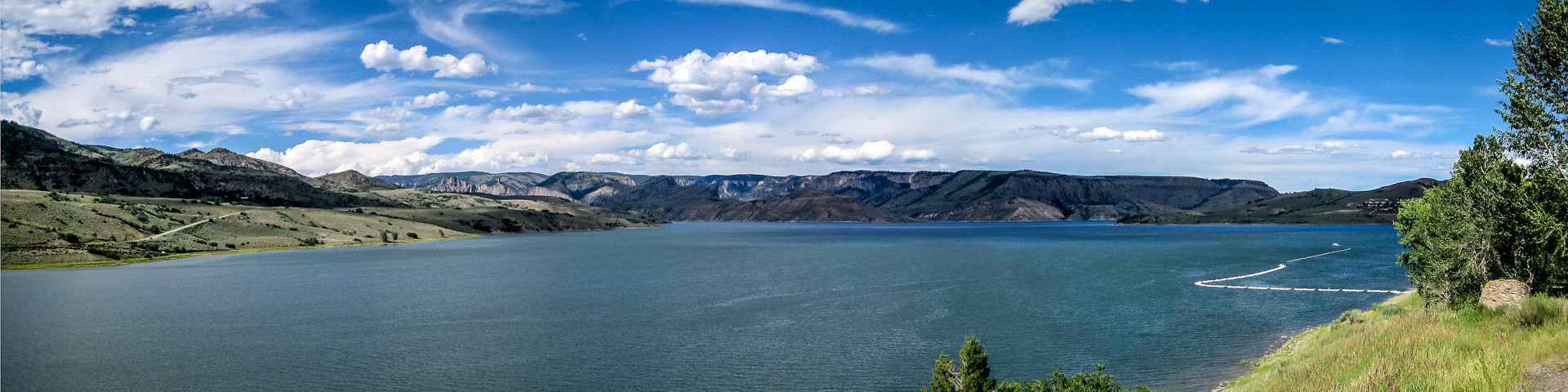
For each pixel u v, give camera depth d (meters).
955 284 98.38
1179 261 143.25
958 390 29.73
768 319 67.50
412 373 47.25
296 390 43.69
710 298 84.75
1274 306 73.12
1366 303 73.94
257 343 57.44
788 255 177.75
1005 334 58.62
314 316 71.62
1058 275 111.50
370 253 181.88
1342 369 27.25
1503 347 21.91
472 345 56.03
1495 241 36.66
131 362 50.94
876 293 88.12
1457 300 37.69
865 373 46.50
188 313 74.12
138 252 154.88
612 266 138.62
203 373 47.53
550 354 52.59
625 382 44.91
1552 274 35.28
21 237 141.88
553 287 99.50
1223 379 42.94
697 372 47.06
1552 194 32.88
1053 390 28.27
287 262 148.38
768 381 44.81
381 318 69.88
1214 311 70.06
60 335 61.47
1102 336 57.09
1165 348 52.38
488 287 99.81
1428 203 53.03
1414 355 24.38
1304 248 183.25
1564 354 20.55
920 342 55.84
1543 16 32.19
